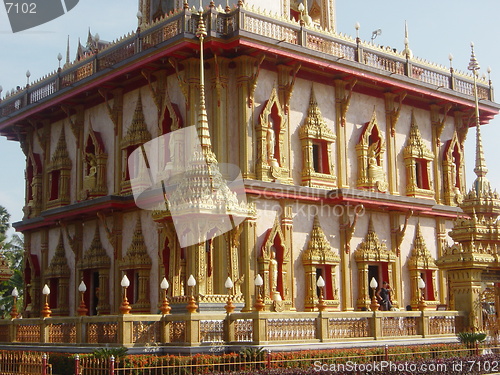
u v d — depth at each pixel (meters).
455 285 24.48
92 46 35.84
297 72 30.02
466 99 35.78
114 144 31.92
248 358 18.78
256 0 32.25
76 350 20.80
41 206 36.59
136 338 19.88
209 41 26.73
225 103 27.98
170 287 25.95
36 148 37.75
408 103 34.81
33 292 35.78
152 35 28.66
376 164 32.25
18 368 18.34
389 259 31.78
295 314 20.70
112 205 29.67
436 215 34.38
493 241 24.44
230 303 20.84
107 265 31.38
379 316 22.58
